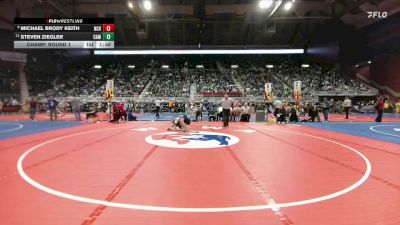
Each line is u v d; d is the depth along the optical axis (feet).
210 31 134.51
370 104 127.75
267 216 12.59
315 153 28.25
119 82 151.12
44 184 17.16
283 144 33.83
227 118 56.70
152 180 18.16
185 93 134.92
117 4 96.94
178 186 16.92
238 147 31.27
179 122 46.16
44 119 78.02
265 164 23.04
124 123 64.39
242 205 13.88
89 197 14.90
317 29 129.39
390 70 130.72
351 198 15.07
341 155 27.32
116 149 29.55
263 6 70.08
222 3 96.48
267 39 144.36
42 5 93.20
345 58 151.23
